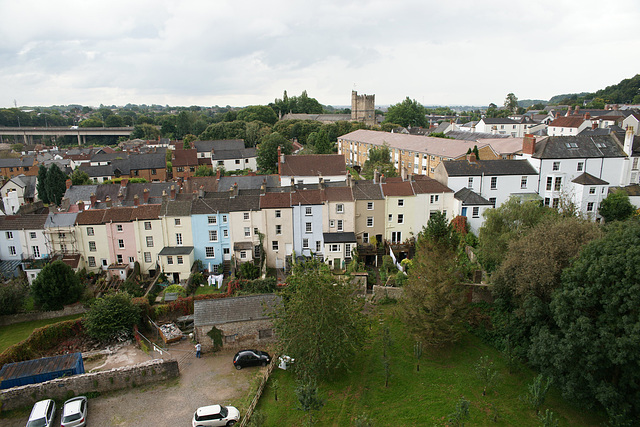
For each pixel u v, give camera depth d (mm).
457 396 30516
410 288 36125
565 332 28109
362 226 56250
